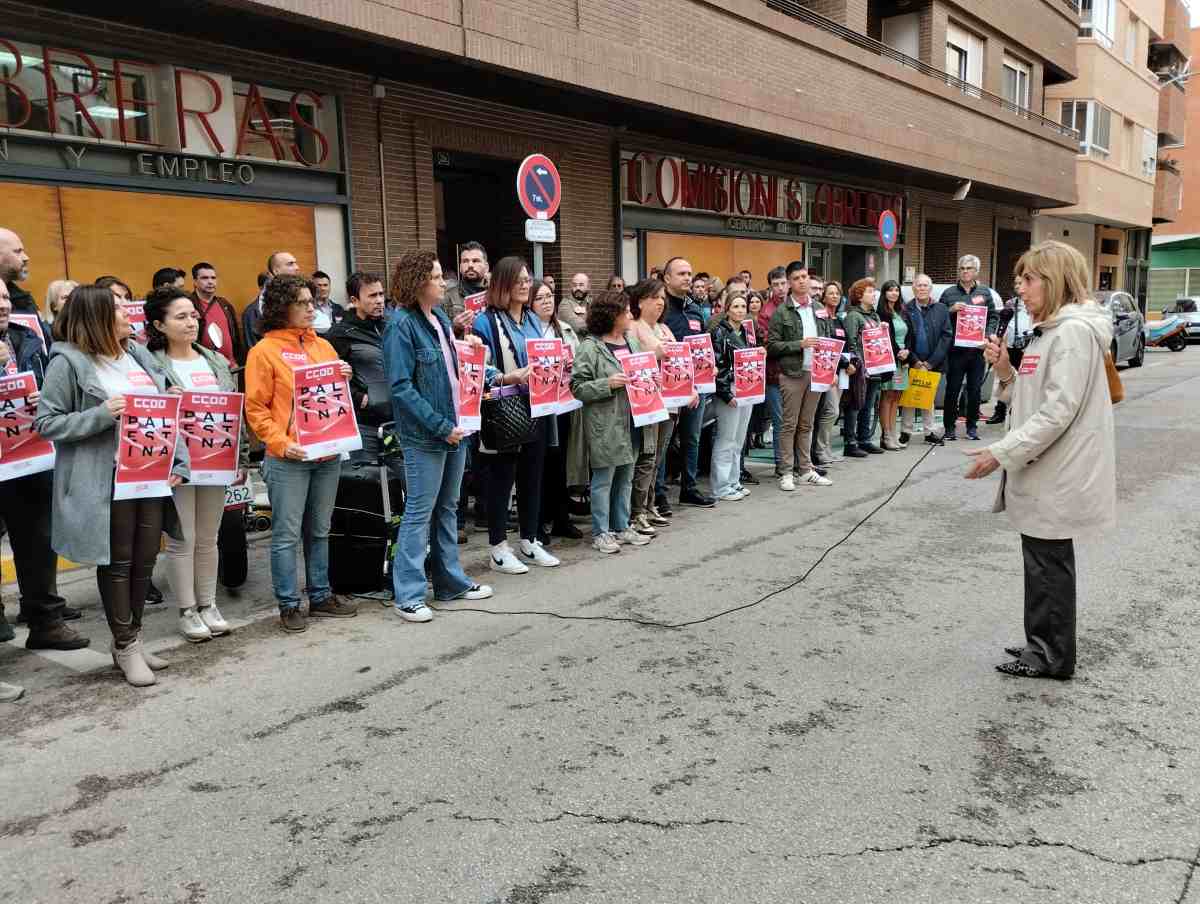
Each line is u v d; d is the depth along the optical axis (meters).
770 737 3.70
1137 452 9.90
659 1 11.67
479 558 6.44
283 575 4.99
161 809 3.25
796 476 9.01
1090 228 30.94
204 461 4.67
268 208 9.08
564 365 5.98
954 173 18.72
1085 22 26.86
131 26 7.89
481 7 9.20
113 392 4.27
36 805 3.29
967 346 10.59
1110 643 4.65
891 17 19.36
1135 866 2.83
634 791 3.31
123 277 8.05
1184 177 48.78
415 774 3.45
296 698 4.15
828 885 2.76
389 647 4.76
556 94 10.77
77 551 4.15
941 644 4.68
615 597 5.50
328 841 3.03
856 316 9.62
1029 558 4.20
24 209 7.39
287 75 9.05
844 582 5.72
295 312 4.89
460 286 7.45
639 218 13.49
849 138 15.33
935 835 3.01
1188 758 3.49
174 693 4.25
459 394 5.21
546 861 2.90
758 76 13.53
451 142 10.73
